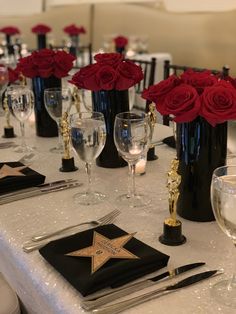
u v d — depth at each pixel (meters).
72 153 1.49
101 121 1.10
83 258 0.84
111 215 1.04
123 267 0.79
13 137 1.72
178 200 1.03
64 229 0.98
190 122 0.97
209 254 0.88
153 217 1.04
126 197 1.15
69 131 1.21
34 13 6.06
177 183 0.91
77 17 6.27
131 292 0.77
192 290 0.77
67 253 0.86
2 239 1.00
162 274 0.81
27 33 6.12
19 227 1.01
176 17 5.65
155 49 5.97
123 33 6.19
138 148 1.09
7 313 1.00
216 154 0.97
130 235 0.90
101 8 6.25
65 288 0.80
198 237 0.95
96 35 6.35
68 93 1.51
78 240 0.90
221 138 0.97
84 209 1.09
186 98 0.96
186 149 0.99
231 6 4.88
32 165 1.40
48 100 1.50
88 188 1.20
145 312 0.72
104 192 1.19
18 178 1.20
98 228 0.94
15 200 1.14
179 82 1.04
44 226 1.01
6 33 4.88
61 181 1.25
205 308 0.72
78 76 1.36
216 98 0.94
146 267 0.81
